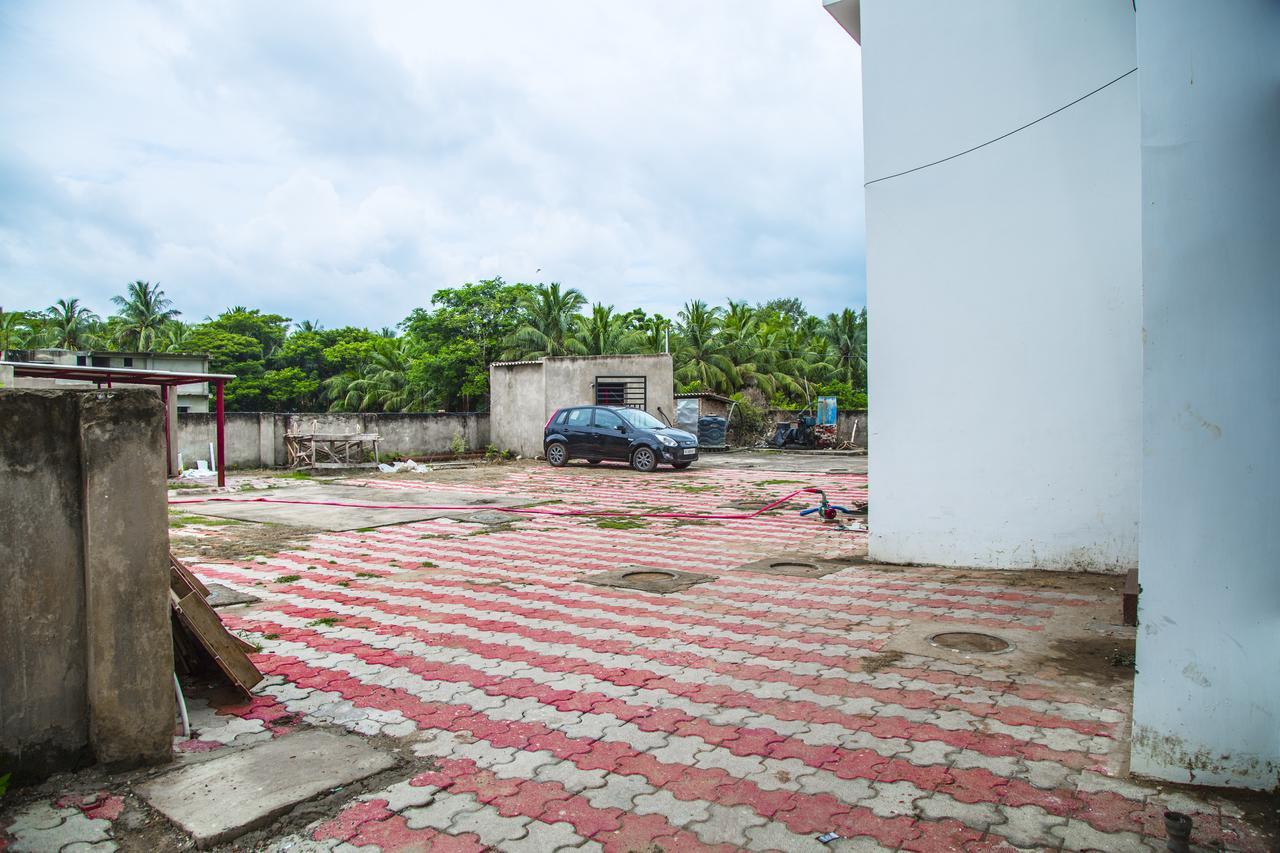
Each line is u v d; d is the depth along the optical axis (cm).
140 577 314
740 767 319
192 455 1752
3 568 293
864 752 331
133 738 313
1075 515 654
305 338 5322
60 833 269
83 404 303
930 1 685
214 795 294
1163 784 298
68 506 306
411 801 293
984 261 674
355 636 506
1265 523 280
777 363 4075
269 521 1029
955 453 695
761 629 516
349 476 1692
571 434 1894
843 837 267
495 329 3922
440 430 2227
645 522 1032
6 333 4234
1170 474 294
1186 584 293
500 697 398
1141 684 303
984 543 687
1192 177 288
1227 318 283
